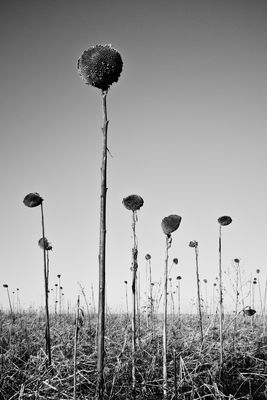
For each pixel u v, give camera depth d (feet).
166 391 17.75
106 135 13.30
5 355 24.43
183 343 26.94
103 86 13.73
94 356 23.36
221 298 24.27
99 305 12.13
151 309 29.32
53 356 23.91
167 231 19.01
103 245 12.46
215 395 17.29
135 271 20.27
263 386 20.12
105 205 12.78
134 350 19.74
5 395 18.25
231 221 26.81
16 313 54.29
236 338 29.58
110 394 17.06
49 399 17.21
